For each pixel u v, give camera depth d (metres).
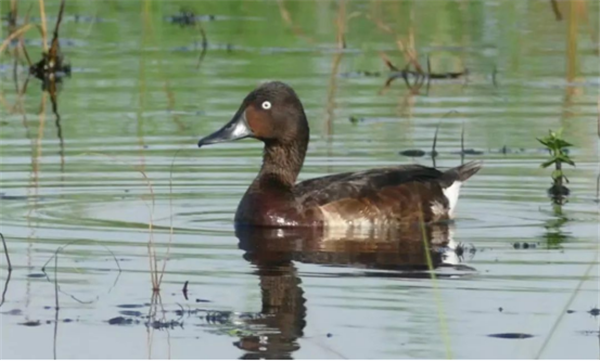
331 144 16.86
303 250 12.17
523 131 17.61
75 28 26.62
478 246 12.25
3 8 27.70
